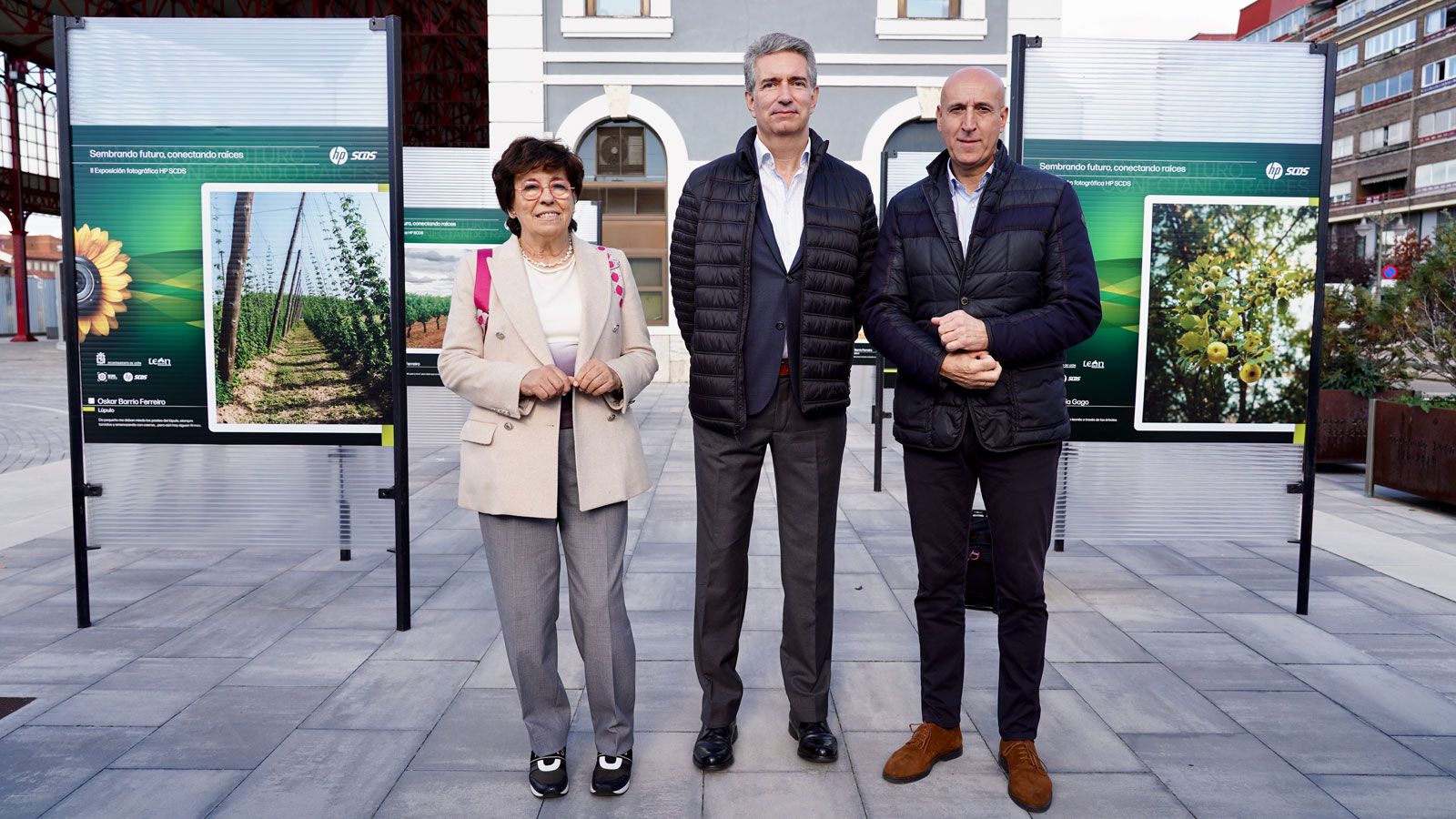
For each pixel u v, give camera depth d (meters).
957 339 2.24
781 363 2.43
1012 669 2.42
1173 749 2.63
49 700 2.94
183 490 3.72
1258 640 3.54
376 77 3.54
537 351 2.30
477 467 2.33
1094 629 3.66
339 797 2.35
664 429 9.60
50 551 4.88
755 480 2.52
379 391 3.64
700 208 2.52
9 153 31.03
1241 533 4.00
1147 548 5.01
